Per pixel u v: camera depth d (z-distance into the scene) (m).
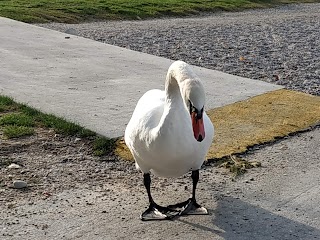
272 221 2.24
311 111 3.60
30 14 8.13
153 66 4.70
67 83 4.07
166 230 2.14
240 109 3.58
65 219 2.21
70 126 3.12
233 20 9.28
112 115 3.36
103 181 2.56
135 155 2.21
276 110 3.59
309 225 2.22
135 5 9.87
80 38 5.84
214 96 3.85
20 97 3.68
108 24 8.19
